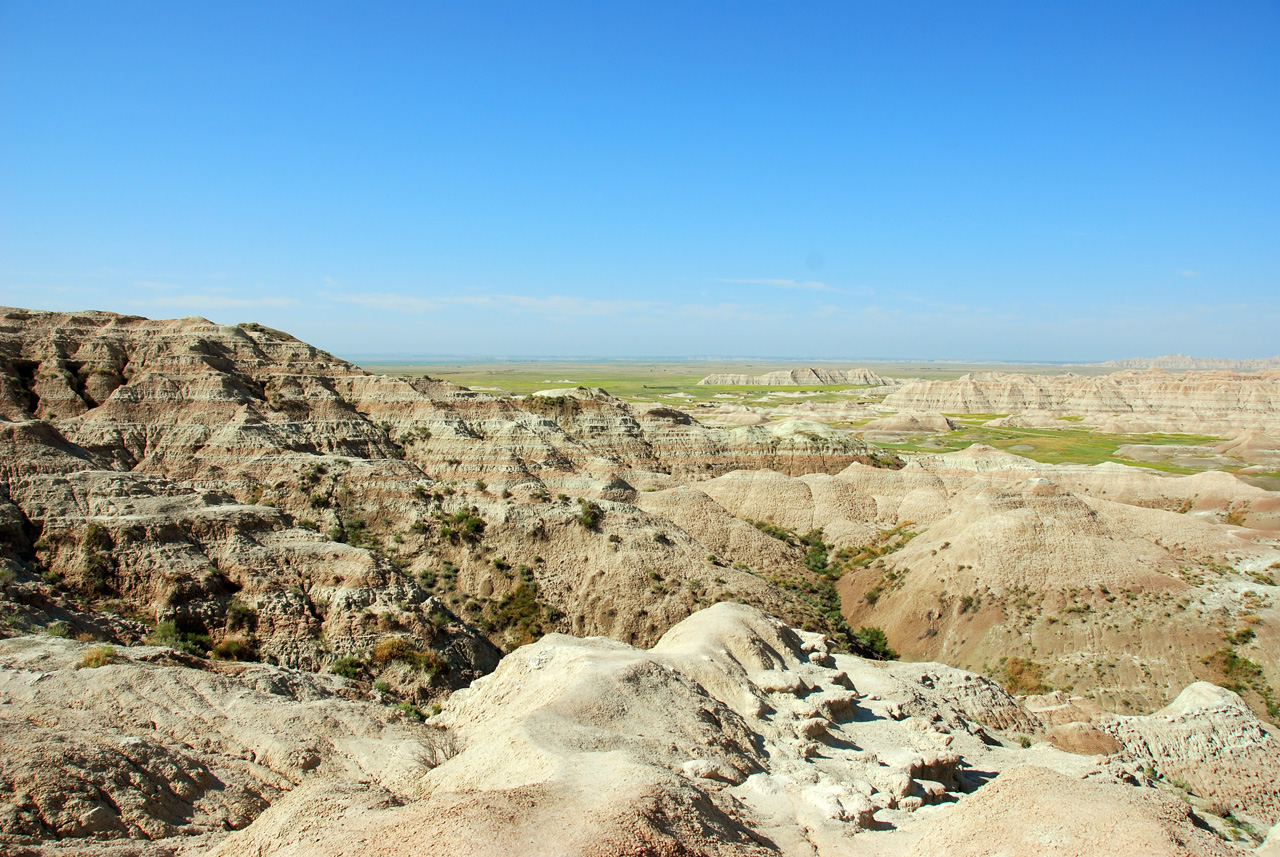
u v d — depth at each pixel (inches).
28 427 2380.7
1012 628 2522.1
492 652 2239.2
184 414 3250.5
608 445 4490.7
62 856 890.1
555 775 1023.6
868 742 1565.0
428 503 2856.8
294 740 1299.2
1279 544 3080.7
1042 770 1096.8
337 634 1967.3
